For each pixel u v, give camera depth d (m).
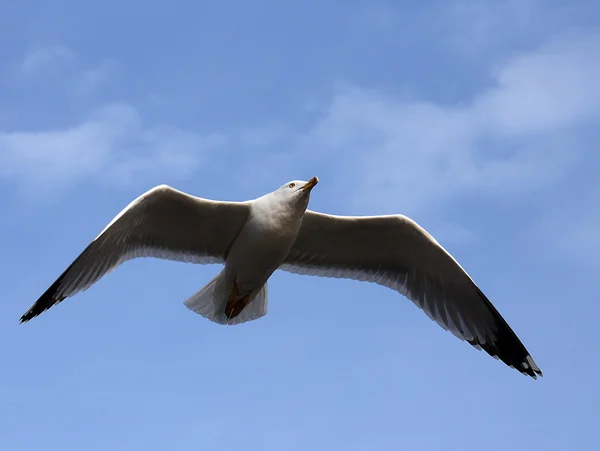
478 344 12.59
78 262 11.04
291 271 12.66
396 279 12.70
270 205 11.43
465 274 12.16
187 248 12.03
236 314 12.12
